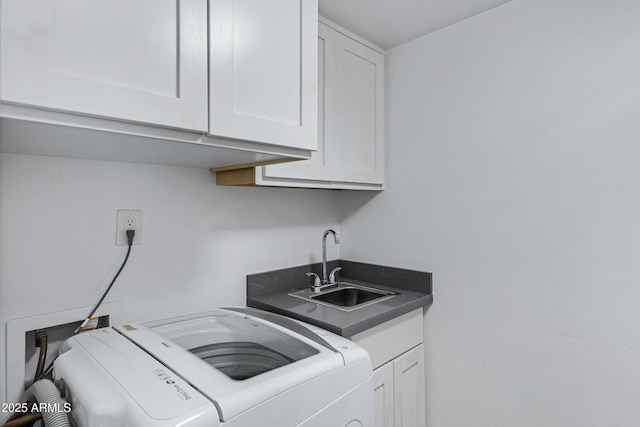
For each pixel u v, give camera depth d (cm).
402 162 187
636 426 122
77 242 114
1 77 56
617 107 126
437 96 173
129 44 71
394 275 190
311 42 106
